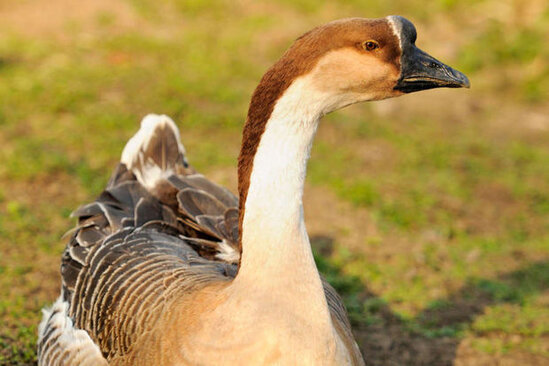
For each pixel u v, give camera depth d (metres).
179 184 8.82
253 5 23.23
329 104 6.02
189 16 22.31
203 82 17.53
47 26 20.50
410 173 14.66
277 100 5.77
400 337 9.92
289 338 5.77
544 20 21.36
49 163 13.27
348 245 12.00
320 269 11.20
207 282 6.46
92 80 17.05
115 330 6.66
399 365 9.34
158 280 6.76
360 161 14.98
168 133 9.33
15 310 9.57
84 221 8.50
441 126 17.25
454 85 6.06
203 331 5.93
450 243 12.41
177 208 8.65
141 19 21.77
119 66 18.08
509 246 12.43
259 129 5.88
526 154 15.92
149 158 9.09
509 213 13.60
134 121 15.28
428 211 13.32
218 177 13.58
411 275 11.31
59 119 15.19
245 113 16.28
